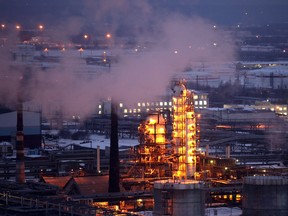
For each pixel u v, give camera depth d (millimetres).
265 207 168125
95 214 145250
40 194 182625
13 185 195250
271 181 168250
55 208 153625
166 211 164000
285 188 168375
